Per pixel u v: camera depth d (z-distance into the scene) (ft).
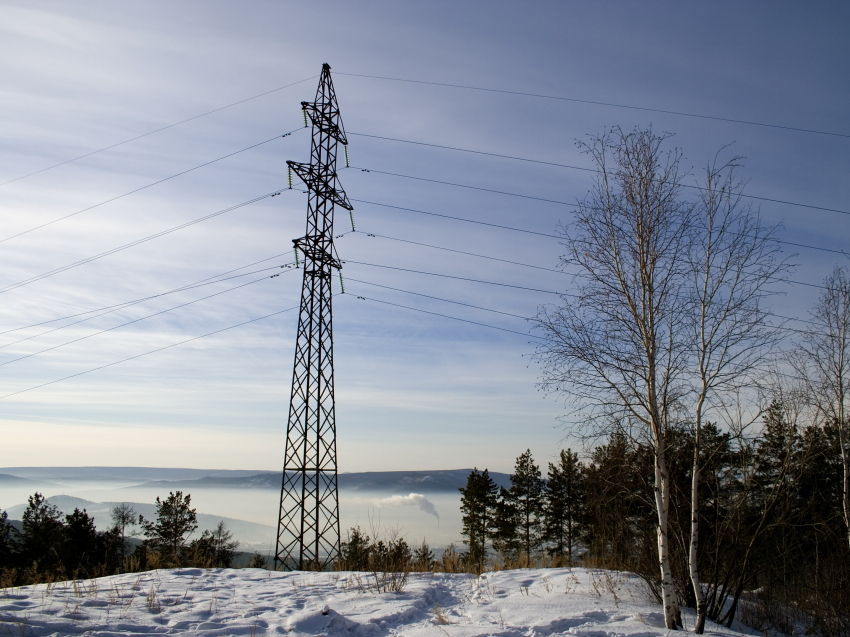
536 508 143.13
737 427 43.34
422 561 56.59
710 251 41.83
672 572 45.39
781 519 45.34
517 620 35.27
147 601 35.06
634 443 42.14
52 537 116.88
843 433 55.83
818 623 50.01
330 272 92.27
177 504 137.90
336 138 97.91
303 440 81.56
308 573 49.03
